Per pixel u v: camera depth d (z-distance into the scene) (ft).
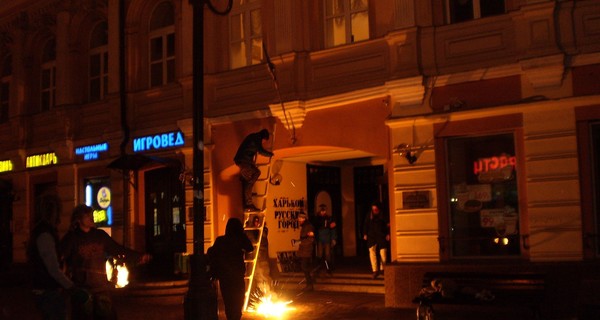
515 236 41.42
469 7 43.86
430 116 43.42
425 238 43.57
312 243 53.47
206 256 35.68
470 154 43.21
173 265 60.29
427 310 37.40
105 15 67.21
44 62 74.84
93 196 67.56
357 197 67.46
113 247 27.07
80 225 26.40
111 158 64.28
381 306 44.75
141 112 62.39
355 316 41.16
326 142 49.39
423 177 43.88
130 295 52.42
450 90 43.32
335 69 49.06
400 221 44.50
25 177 74.23
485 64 41.86
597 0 38.70
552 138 39.58
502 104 41.04
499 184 42.11
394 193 45.03
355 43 47.93
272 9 52.75
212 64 56.49
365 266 58.70
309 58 50.52
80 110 68.54
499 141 42.22
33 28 74.49
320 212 56.65
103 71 68.18
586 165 38.86
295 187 61.31
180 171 58.44
